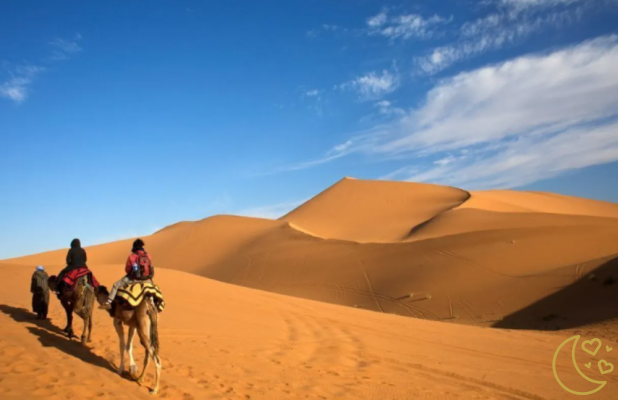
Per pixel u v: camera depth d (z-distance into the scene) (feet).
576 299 99.76
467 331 65.36
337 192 353.72
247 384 33.17
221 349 42.70
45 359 33.09
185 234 272.10
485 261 134.72
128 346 32.68
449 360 45.70
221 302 70.08
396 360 44.27
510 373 41.83
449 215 215.31
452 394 34.65
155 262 245.45
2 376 28.37
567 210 302.25
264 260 192.13
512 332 67.00
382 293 133.90
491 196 285.23
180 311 59.62
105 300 32.94
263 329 54.24
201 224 286.87
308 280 159.63
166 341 43.65
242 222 283.38
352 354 45.75
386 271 147.64
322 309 76.18
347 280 150.00
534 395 35.68
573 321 89.30
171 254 248.93
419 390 35.14
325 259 173.06
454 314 111.04
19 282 75.82
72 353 35.81
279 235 229.45
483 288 120.37
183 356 39.04
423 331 62.13
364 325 63.05
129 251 266.57
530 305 104.99
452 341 55.93
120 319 32.35
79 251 41.68
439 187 343.67
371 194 338.95
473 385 37.50
